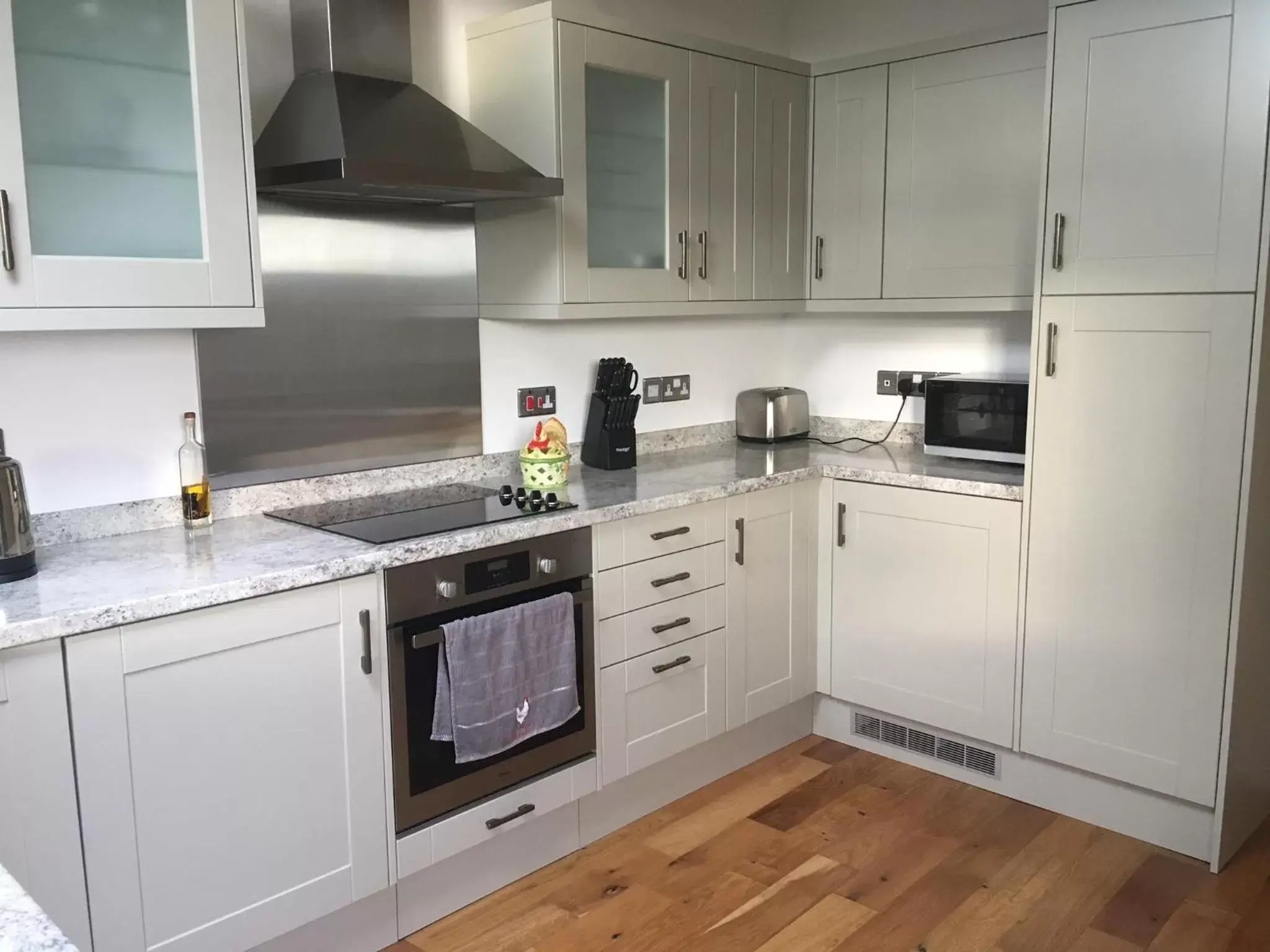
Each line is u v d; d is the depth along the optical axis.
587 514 2.69
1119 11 2.65
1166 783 2.79
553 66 2.85
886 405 3.95
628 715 2.89
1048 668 2.98
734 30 3.88
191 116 2.21
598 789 2.85
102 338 2.40
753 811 3.07
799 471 3.34
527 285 3.01
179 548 2.33
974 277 3.36
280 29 2.68
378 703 2.31
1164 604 2.74
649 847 2.87
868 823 2.99
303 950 2.30
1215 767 2.70
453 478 3.13
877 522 3.31
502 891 2.67
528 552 2.57
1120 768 2.87
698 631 3.07
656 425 3.78
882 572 3.32
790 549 3.37
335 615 2.21
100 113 2.09
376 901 2.42
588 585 2.73
